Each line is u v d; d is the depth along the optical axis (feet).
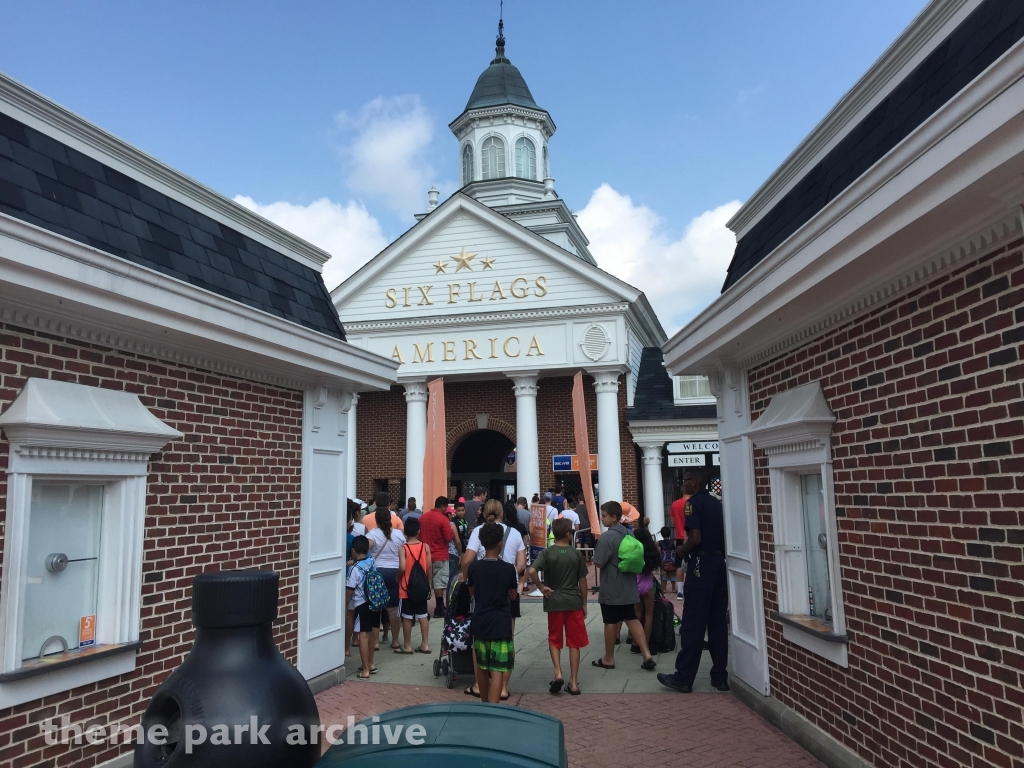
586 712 21.94
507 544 26.12
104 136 18.47
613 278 65.31
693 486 25.21
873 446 15.33
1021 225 10.61
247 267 23.63
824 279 14.82
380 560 31.76
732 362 23.26
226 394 21.36
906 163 11.50
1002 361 11.46
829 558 17.11
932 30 14.29
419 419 67.46
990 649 11.70
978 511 12.00
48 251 13.78
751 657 22.41
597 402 65.16
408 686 25.63
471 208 68.49
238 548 21.44
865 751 15.69
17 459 14.43
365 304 69.72
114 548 17.08
